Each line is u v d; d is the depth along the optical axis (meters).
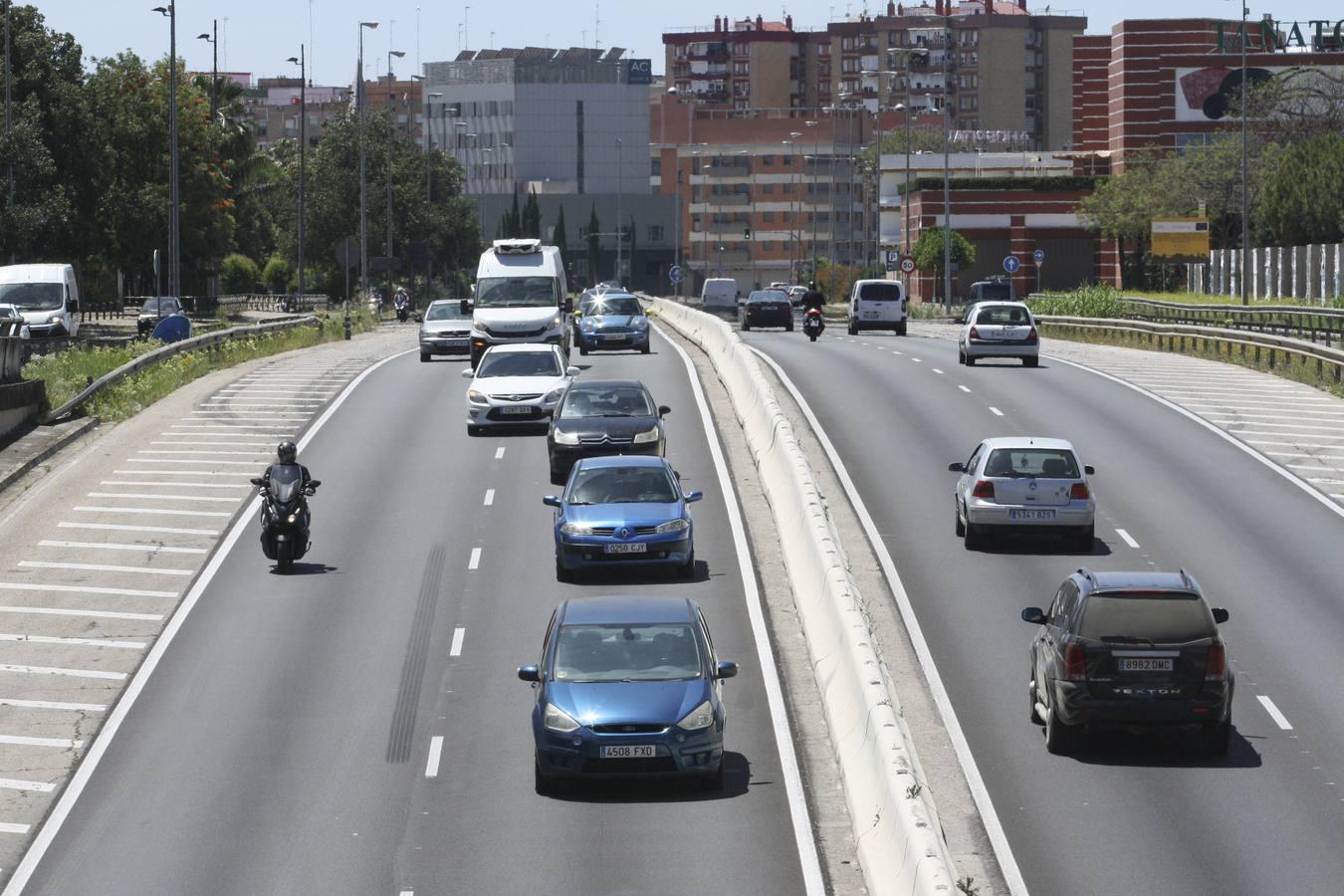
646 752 35.44
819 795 36.09
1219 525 64.31
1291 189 180.25
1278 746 38.75
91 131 173.38
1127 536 62.38
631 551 55.94
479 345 108.75
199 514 68.25
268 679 46.59
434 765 38.75
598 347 125.69
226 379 108.38
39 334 117.50
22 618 53.56
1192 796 34.94
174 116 143.62
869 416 89.50
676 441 82.31
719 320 120.38
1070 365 114.56
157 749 40.81
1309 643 48.03
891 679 44.41
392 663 47.72
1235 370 110.94
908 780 29.50
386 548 62.25
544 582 56.59
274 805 36.16
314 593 56.00
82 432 85.94
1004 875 30.47
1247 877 30.06
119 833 34.81
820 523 53.12
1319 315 123.75
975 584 54.88
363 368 115.50
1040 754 38.22
